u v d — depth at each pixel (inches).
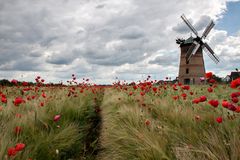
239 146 151.7
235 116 204.1
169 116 274.5
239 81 194.5
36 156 204.7
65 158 239.6
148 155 192.1
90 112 433.7
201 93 510.0
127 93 534.3
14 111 309.0
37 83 509.7
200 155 171.0
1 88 567.2
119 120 309.3
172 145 201.6
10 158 166.9
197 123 227.3
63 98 417.1
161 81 590.6
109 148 263.4
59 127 270.5
